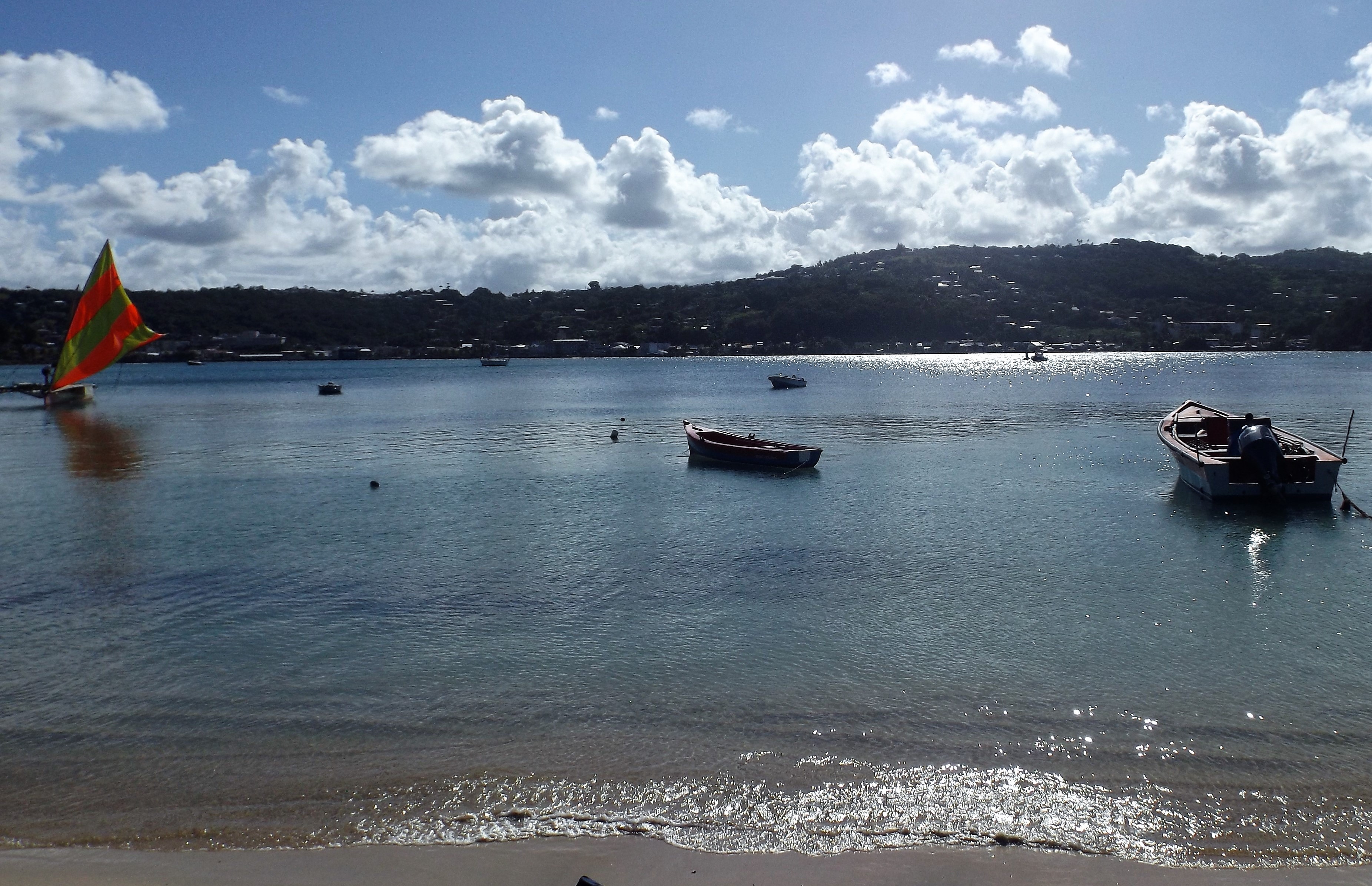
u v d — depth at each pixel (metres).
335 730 10.40
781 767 9.34
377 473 32.09
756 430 46.31
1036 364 151.12
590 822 8.39
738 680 11.68
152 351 176.75
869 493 26.27
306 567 18.02
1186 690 11.22
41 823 8.50
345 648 13.17
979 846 7.98
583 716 10.66
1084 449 36.22
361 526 22.27
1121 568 17.27
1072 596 15.39
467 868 7.69
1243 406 57.06
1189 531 20.52
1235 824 8.27
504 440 43.41
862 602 15.16
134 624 14.45
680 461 34.59
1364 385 79.62
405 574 17.41
